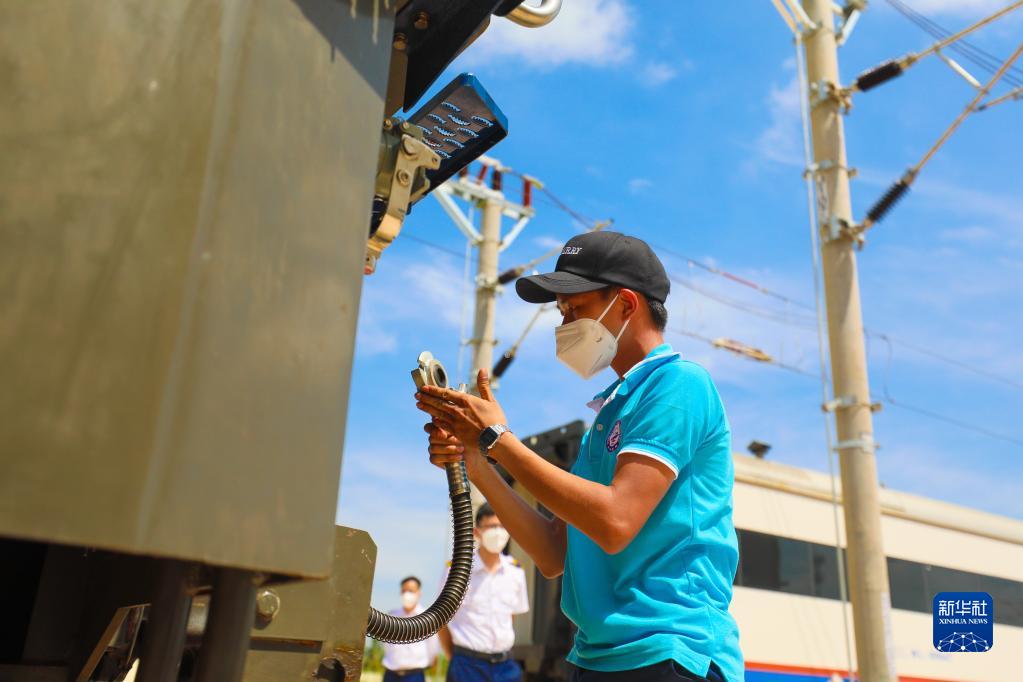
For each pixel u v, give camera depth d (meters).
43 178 0.73
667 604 1.77
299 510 0.85
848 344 8.59
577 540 1.98
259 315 0.84
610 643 1.80
